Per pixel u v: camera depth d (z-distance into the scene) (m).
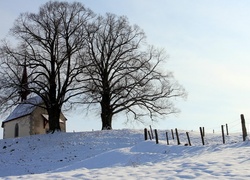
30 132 64.00
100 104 50.25
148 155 26.25
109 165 24.78
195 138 38.25
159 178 14.63
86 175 16.55
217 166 16.27
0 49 44.28
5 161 36.12
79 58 48.16
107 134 43.81
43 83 46.19
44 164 34.00
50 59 48.31
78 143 40.41
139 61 50.78
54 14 47.88
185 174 14.89
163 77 51.09
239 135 38.47
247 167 15.49
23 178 16.56
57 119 47.41
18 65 44.88
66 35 47.91
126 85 49.81
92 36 49.97
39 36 47.62
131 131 45.03
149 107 50.53
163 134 41.97
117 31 51.41
